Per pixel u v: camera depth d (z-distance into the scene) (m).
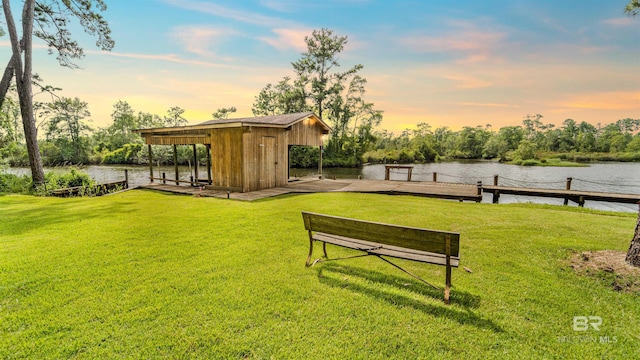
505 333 2.34
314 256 4.16
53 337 2.29
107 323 2.48
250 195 10.18
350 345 2.19
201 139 12.25
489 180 26.88
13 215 7.27
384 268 3.73
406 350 2.13
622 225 5.98
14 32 12.96
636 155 56.06
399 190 11.53
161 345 2.19
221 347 2.16
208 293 3.03
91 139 55.38
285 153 13.14
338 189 12.01
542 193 12.67
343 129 42.16
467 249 4.41
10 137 17.39
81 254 4.26
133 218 6.75
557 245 4.44
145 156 40.94
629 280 3.10
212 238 5.05
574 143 69.81
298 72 39.03
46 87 16.38
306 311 2.67
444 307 2.74
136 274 3.54
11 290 3.12
